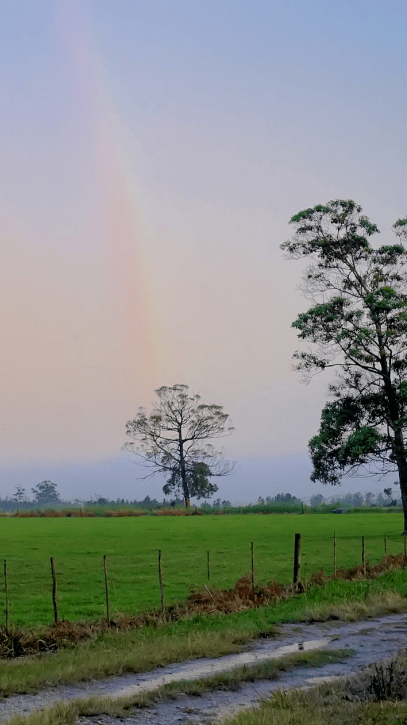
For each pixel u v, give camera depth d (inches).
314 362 2300.7
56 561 1750.7
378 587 1129.4
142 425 5280.5
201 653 739.4
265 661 693.3
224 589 1227.9
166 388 5295.3
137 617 965.2
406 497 2229.3
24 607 1156.5
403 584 1163.3
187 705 563.5
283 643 792.3
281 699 541.3
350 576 1294.3
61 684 630.5
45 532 2635.3
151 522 3272.6
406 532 2250.2
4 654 787.4
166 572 1540.4
